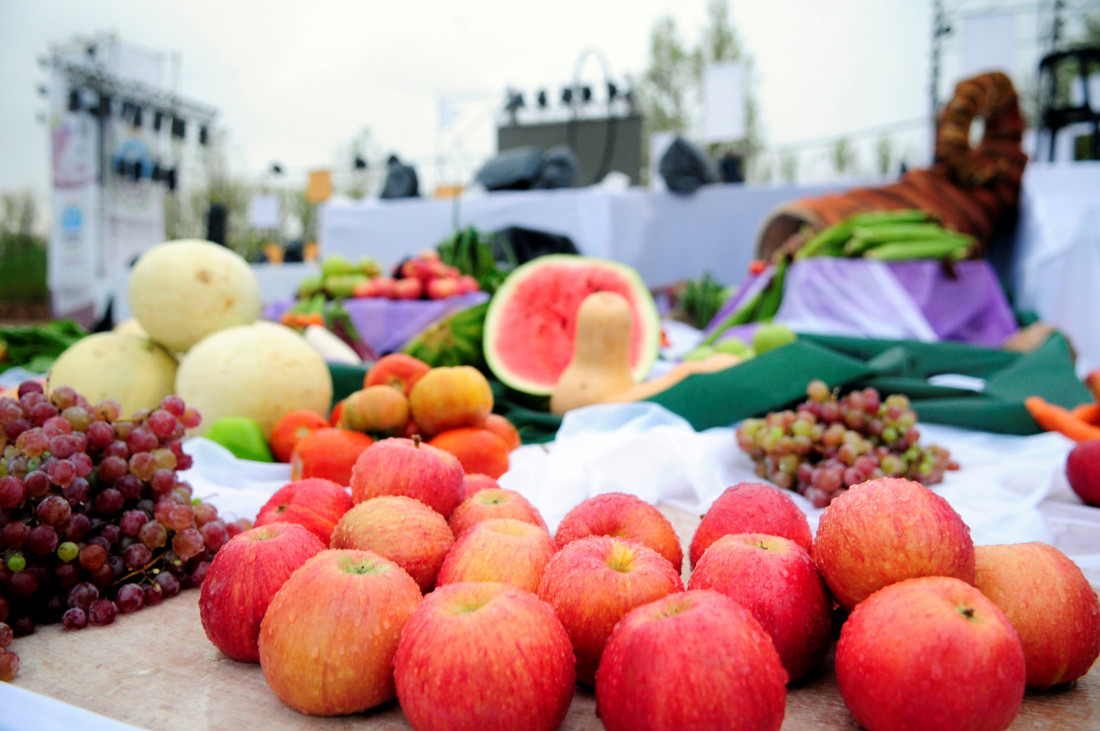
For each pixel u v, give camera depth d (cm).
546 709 72
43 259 1546
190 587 122
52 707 74
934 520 82
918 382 234
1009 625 72
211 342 211
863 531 83
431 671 70
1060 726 81
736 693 65
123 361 215
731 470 189
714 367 246
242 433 186
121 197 1098
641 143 713
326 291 444
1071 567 89
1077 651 85
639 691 67
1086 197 446
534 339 258
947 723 68
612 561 89
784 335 295
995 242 485
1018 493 174
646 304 272
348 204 613
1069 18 674
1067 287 412
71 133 1060
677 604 73
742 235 539
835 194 526
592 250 524
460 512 115
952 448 208
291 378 209
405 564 98
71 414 113
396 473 114
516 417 231
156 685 89
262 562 92
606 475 168
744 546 92
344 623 78
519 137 737
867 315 379
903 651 70
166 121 1162
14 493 101
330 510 117
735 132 585
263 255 993
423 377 175
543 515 155
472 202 566
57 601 107
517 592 78
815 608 87
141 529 112
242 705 84
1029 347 321
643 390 222
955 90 464
